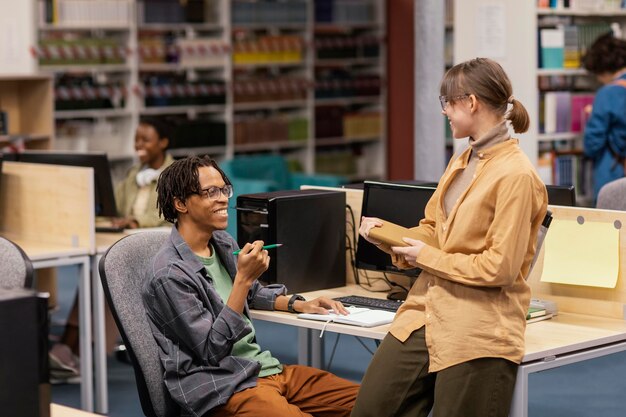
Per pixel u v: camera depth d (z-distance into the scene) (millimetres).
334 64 11914
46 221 5285
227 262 3594
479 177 3020
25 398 1863
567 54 7746
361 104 12461
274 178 9188
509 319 3010
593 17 8219
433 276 3115
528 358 3094
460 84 3020
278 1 11398
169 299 3316
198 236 3484
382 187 4152
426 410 3178
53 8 9625
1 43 8156
